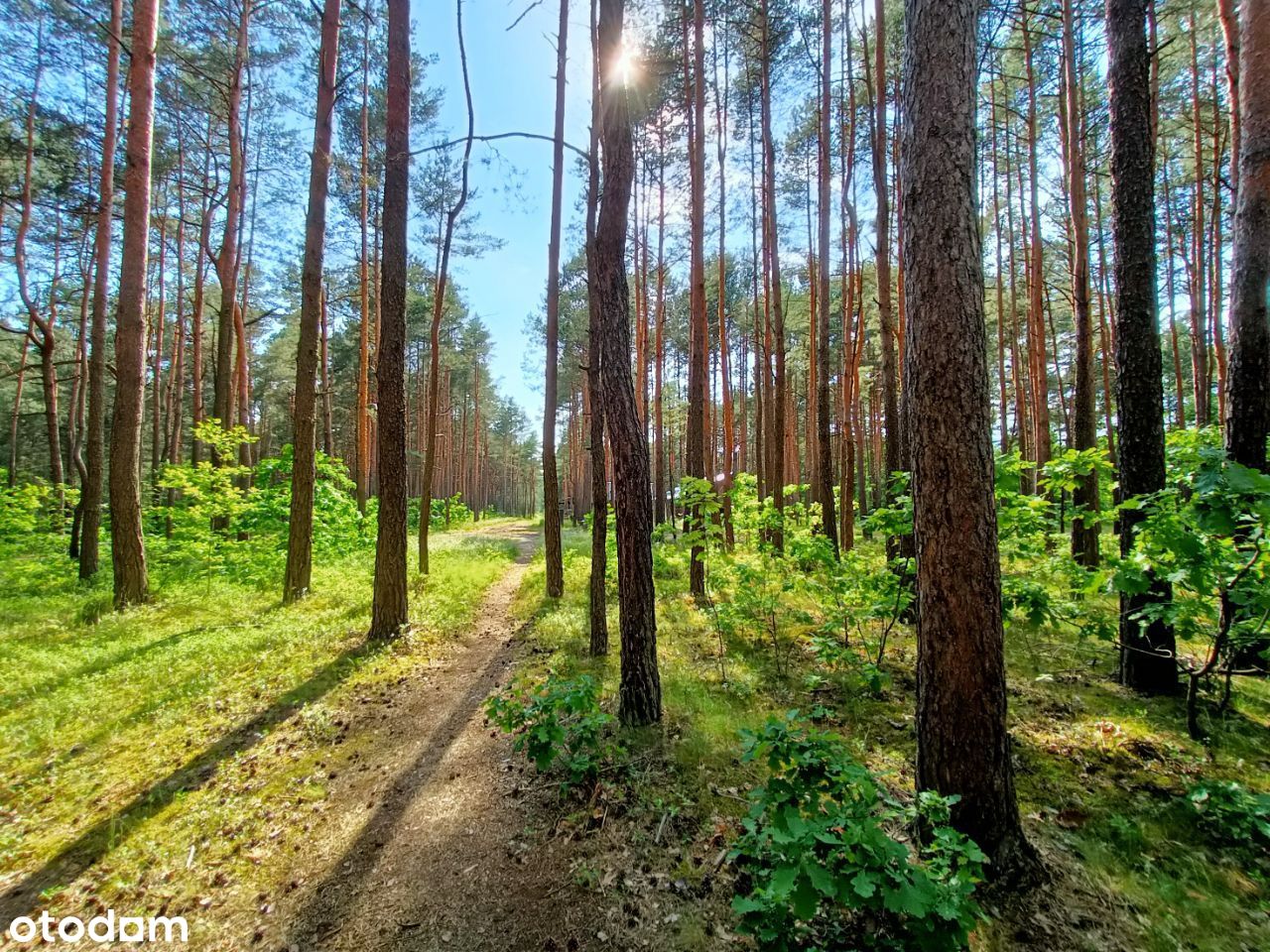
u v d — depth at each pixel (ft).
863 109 41.73
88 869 9.63
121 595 26.03
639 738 13.75
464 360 97.60
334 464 43.62
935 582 9.06
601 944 8.00
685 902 8.64
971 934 7.58
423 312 66.90
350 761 13.39
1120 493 16.07
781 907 7.04
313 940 8.27
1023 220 52.06
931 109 8.95
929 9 8.98
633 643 14.62
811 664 18.65
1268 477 9.26
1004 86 44.01
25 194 43.70
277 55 46.42
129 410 26.32
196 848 10.21
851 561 20.66
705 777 11.91
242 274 66.64
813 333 52.49
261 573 32.55
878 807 8.16
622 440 14.82
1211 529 9.73
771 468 58.65
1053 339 59.98
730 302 62.90
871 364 63.52
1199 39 39.11
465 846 10.28
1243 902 8.11
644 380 51.96
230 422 48.91
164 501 63.05
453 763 13.25
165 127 50.06
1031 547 17.89
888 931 7.46
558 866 9.66
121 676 17.65
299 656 19.95
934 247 8.93
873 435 80.12
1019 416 49.67
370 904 8.93
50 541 43.55
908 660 18.62
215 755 13.42
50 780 12.21
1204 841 9.34
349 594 29.19
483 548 53.31
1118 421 15.61
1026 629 20.80
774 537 37.60
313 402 28.53
